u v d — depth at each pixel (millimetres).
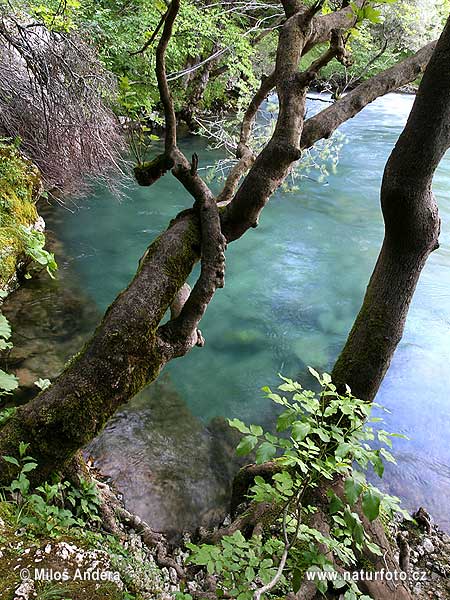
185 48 10148
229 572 2035
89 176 7477
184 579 2828
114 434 3949
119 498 3385
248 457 4000
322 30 2824
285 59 2568
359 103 2754
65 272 6254
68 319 5277
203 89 11922
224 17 9172
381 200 2676
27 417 2568
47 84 6215
